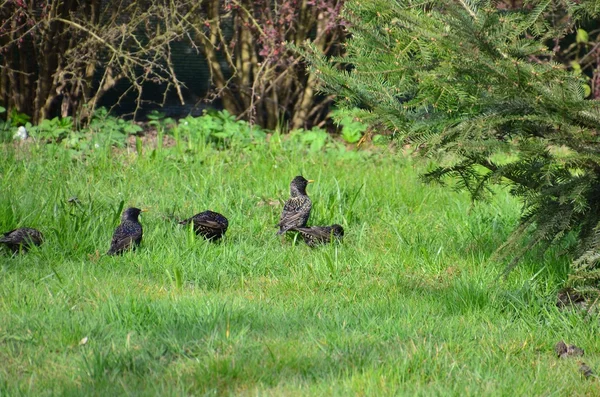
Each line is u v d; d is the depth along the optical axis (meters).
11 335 8.95
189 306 10.02
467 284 11.26
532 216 9.92
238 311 9.93
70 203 14.77
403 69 9.15
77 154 19.02
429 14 9.15
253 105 21.73
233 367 8.23
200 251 12.86
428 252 13.16
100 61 22.09
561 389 8.15
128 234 12.72
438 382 8.10
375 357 8.65
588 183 9.00
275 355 8.63
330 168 19.23
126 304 9.87
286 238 14.40
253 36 23.17
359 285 11.71
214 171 18.38
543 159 8.99
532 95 8.74
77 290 10.63
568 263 11.76
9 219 13.52
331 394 7.71
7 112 22.77
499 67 8.57
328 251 13.22
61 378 8.00
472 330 9.75
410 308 10.48
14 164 17.52
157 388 7.69
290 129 24.17
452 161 9.50
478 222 14.84
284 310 10.30
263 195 16.95
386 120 9.30
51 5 20.53
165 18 20.19
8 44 20.19
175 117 24.95
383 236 14.45
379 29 9.45
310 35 24.11
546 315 10.24
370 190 17.30
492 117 8.83
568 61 23.75
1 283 10.76
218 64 23.06
